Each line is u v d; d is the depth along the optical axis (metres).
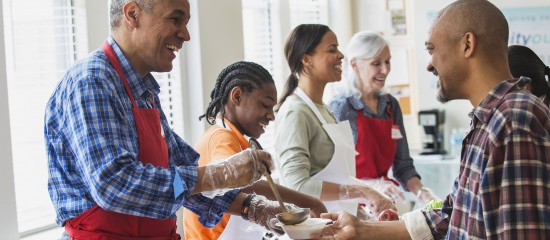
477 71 1.69
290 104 2.89
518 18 5.08
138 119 1.85
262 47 4.70
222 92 2.42
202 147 2.34
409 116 5.48
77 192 1.79
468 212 1.64
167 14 1.82
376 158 3.58
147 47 1.84
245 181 1.84
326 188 2.76
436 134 5.21
